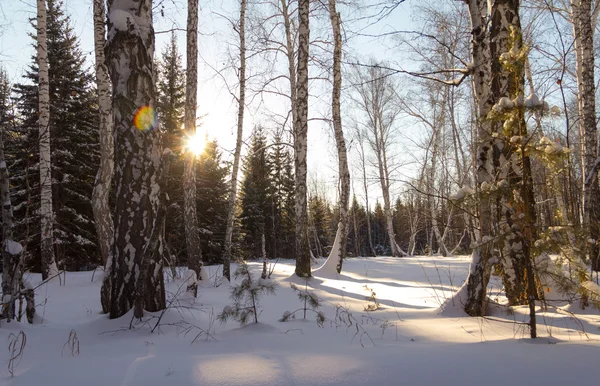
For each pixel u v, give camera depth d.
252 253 28.12
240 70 11.40
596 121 9.02
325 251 37.41
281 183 29.41
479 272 4.80
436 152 19.22
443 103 17.88
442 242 19.70
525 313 4.49
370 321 4.52
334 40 11.91
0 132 4.55
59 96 15.52
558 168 3.58
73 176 15.58
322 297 7.01
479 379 2.03
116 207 4.49
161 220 4.23
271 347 3.15
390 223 21.95
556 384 1.93
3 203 4.41
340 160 11.62
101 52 9.03
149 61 4.70
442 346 2.90
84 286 8.77
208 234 20.78
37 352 3.22
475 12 5.24
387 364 2.34
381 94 21.53
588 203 5.07
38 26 9.91
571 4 10.84
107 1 4.84
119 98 4.53
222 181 22.12
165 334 3.78
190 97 8.84
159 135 4.72
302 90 10.26
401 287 8.59
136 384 2.13
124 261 4.40
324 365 2.36
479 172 5.12
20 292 4.32
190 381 2.15
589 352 2.50
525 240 3.29
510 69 3.46
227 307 4.14
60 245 15.43
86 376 2.34
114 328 3.98
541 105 3.24
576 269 3.34
